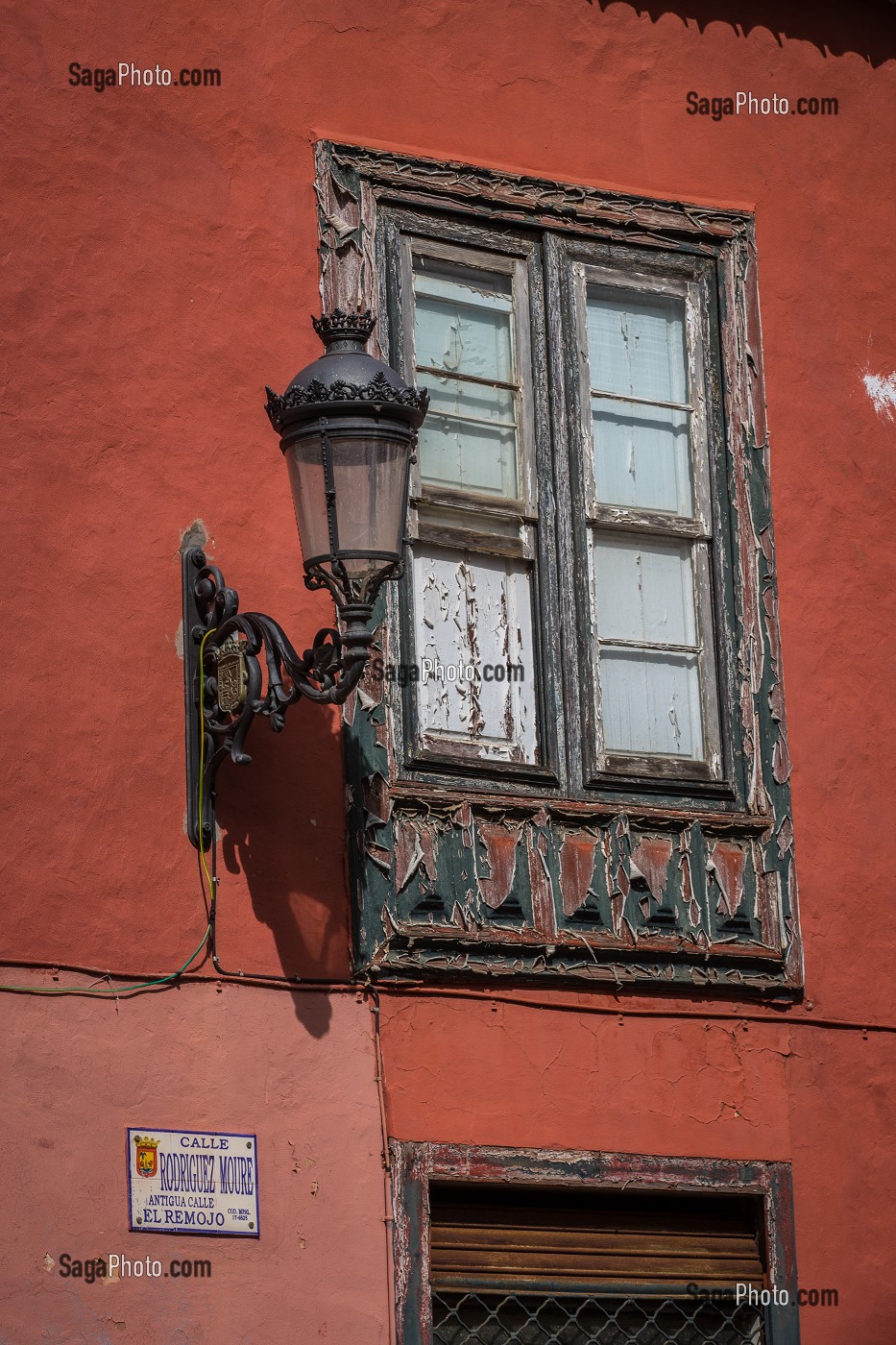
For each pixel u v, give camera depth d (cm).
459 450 1115
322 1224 978
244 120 1094
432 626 1088
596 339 1166
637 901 1078
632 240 1179
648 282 1181
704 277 1197
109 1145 946
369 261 1104
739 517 1170
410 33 1150
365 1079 1005
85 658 995
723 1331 1072
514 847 1058
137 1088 959
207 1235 954
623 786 1102
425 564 1094
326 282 1094
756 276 1207
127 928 975
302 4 1123
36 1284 917
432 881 1035
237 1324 948
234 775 1017
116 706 996
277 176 1096
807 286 1223
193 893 992
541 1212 1052
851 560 1195
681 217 1193
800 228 1231
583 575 1125
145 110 1071
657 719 1134
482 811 1055
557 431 1137
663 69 1216
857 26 1281
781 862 1123
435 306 1128
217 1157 965
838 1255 1088
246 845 1011
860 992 1130
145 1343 930
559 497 1129
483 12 1173
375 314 1097
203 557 1026
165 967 979
